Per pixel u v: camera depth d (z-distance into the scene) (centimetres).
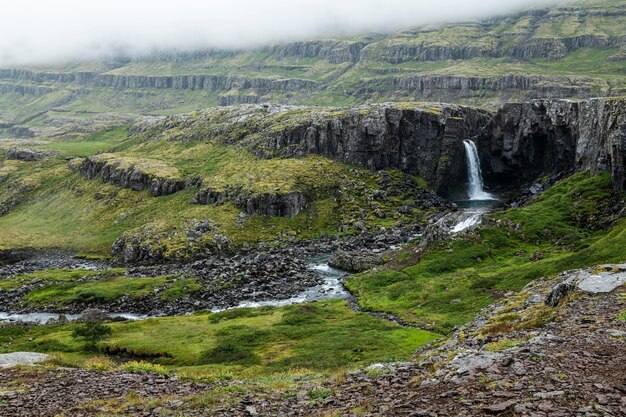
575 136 19150
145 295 12025
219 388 3303
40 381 3753
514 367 2442
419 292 10038
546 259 10244
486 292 9075
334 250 16112
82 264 16850
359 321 8512
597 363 2384
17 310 11888
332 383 3081
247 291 11975
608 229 12400
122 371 4291
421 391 2448
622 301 3584
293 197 19200
